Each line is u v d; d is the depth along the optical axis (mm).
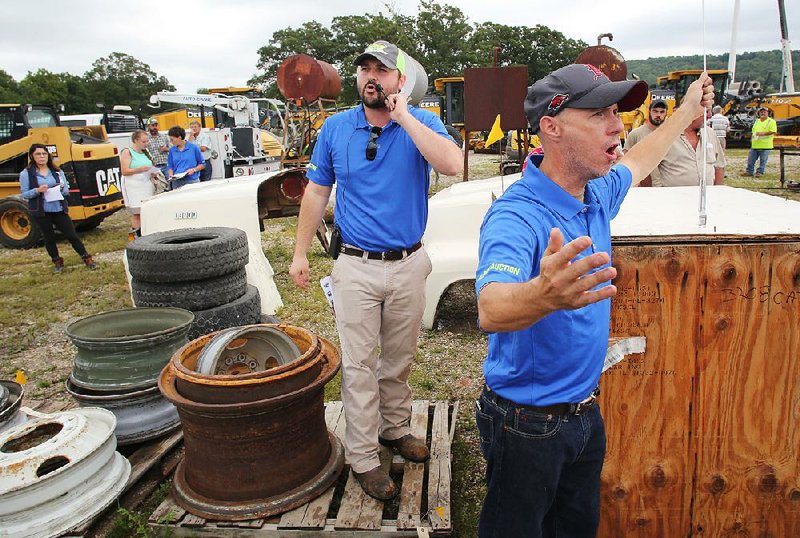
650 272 2006
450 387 4066
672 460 2150
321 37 60250
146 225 5992
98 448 2805
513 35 56844
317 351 2816
